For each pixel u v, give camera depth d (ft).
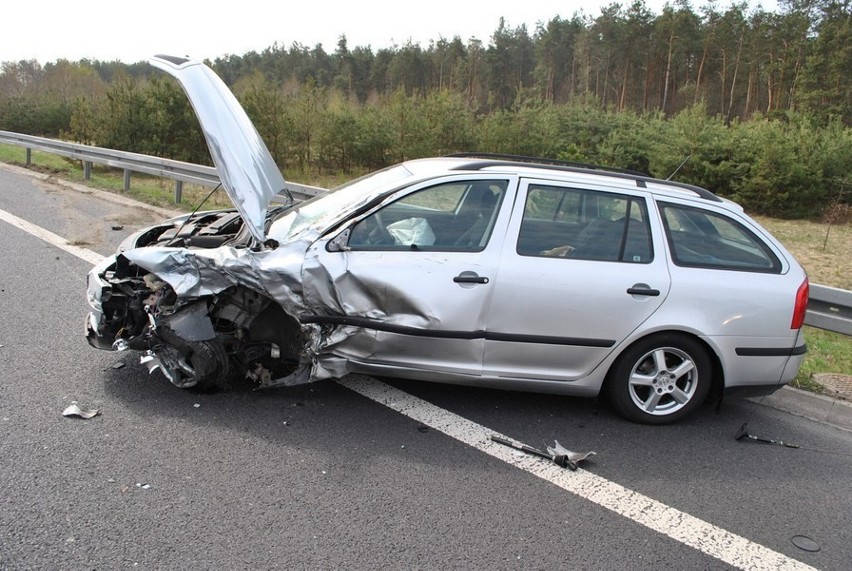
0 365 14.49
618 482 12.01
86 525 9.48
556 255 13.58
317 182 57.88
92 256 24.27
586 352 13.75
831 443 14.38
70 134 67.92
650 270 13.75
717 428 14.67
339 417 13.51
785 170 52.08
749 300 13.93
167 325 13.03
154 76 59.31
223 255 12.96
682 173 56.49
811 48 115.85
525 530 10.30
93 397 13.39
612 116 65.72
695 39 146.61
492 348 13.53
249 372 13.96
